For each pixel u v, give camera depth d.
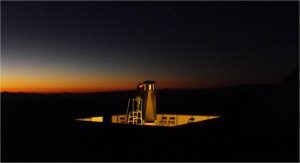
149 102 16.47
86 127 10.14
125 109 20.88
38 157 6.30
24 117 13.60
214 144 6.91
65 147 7.16
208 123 9.95
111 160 5.95
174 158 5.92
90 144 7.41
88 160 5.98
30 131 9.38
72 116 15.62
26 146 7.29
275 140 7.10
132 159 5.95
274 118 8.63
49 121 11.90
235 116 10.38
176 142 7.28
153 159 5.91
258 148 6.43
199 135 7.97
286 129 7.88
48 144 7.50
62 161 5.96
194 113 18.44
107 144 7.37
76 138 8.23
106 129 9.66
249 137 7.49
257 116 9.20
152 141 7.52
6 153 6.61
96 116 16.69
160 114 18.97
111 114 17.98
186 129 9.05
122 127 10.05
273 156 5.85
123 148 6.89
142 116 16.72
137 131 9.11
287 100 9.14
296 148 6.38
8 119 12.77
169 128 9.55
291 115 8.45
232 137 7.55
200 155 6.06
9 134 8.97
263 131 8.05
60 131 9.45
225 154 6.07
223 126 9.01
